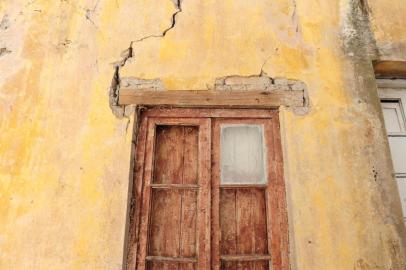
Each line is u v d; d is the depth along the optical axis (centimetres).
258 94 243
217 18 266
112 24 263
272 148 238
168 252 220
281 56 254
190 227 225
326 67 253
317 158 227
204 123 243
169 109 244
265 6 271
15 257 206
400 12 278
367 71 253
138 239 217
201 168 233
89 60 252
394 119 268
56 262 205
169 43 257
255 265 219
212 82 246
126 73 248
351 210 217
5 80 247
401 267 206
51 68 251
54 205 216
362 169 226
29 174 223
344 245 209
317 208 216
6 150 229
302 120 237
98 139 230
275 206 225
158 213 228
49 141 231
